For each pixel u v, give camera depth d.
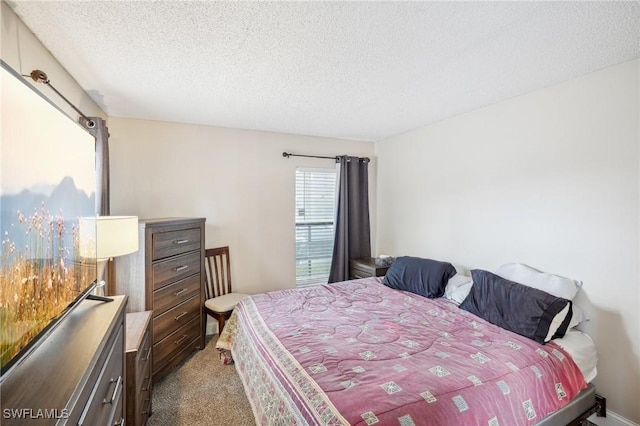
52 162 1.03
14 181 0.81
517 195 2.42
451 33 1.52
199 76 2.01
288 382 1.40
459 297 2.44
